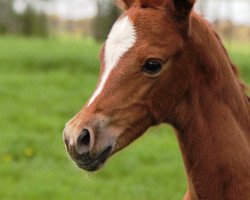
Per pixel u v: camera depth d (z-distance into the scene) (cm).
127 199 939
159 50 427
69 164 1097
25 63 2020
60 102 1528
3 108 1421
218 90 452
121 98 423
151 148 1201
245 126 466
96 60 2080
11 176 1019
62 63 2039
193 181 460
